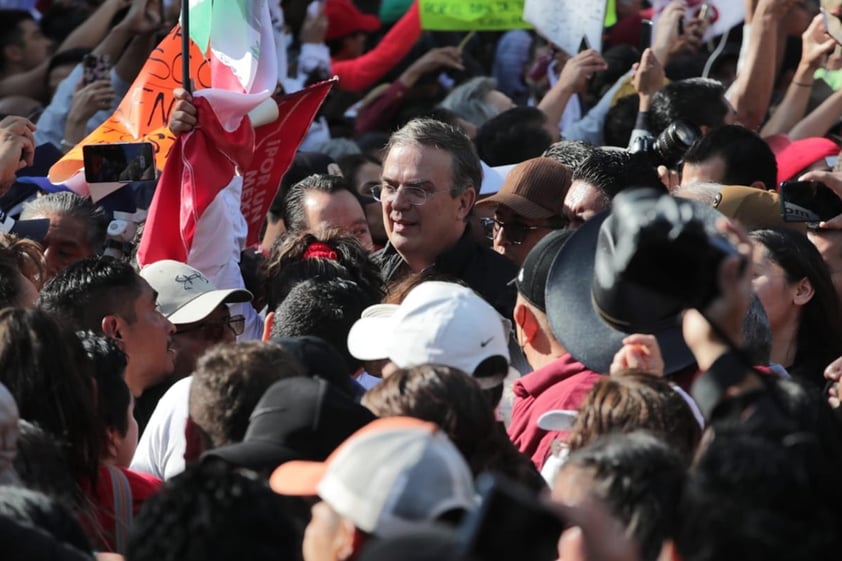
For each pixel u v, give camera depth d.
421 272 16.84
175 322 16.23
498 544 7.04
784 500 7.55
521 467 11.17
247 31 18.84
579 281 12.38
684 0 29.64
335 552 8.32
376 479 8.07
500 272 18.06
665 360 12.45
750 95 24.05
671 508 9.09
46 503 9.34
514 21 28.08
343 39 33.41
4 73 28.56
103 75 24.00
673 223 8.62
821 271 15.89
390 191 18.12
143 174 17.53
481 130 24.39
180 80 19.56
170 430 13.80
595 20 25.56
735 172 19.31
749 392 8.57
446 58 31.17
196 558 8.22
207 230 17.97
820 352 16.19
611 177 18.02
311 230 18.42
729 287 8.59
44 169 21.89
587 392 11.84
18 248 16.69
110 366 12.81
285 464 9.80
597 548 8.10
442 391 10.95
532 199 18.14
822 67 26.70
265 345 11.90
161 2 26.86
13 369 11.69
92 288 14.84
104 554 10.71
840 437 9.30
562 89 25.53
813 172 15.96
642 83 23.84
